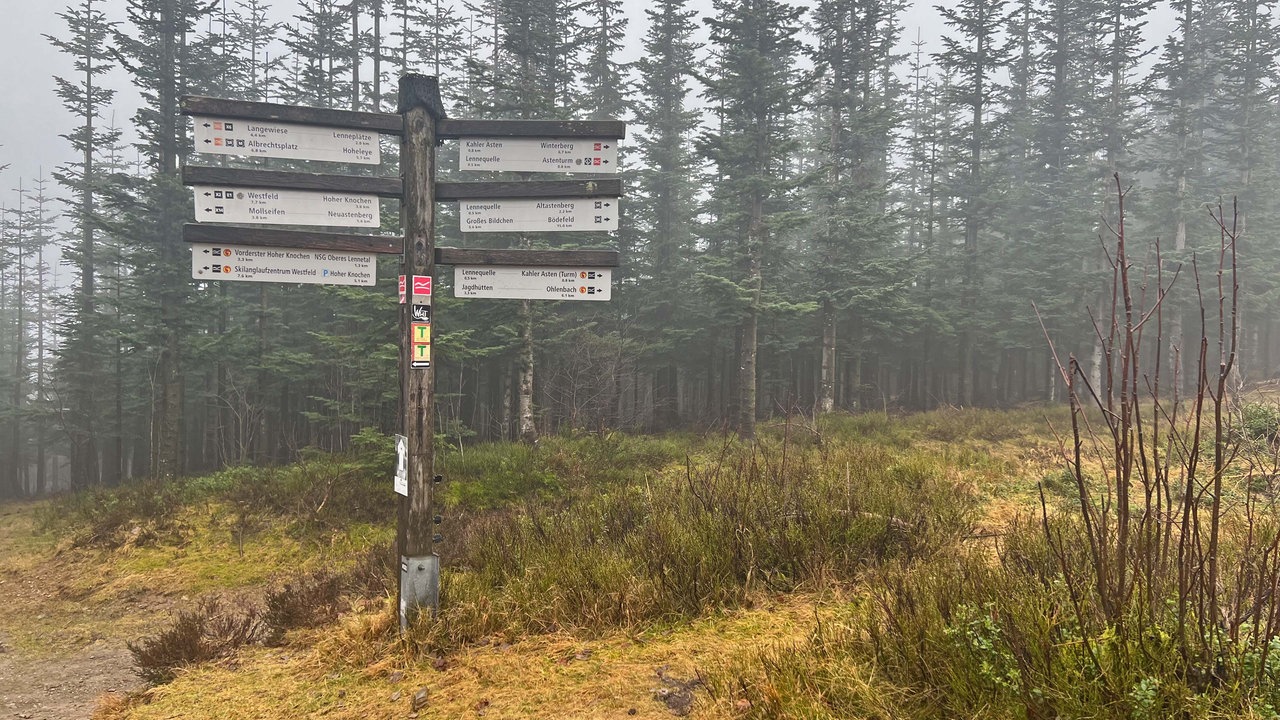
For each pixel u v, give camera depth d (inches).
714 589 179.3
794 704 113.5
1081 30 992.2
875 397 1154.7
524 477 442.6
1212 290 1075.3
